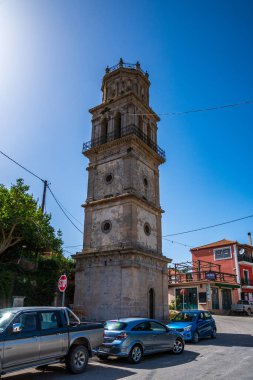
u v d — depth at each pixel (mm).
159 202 29453
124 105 29594
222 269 49625
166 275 26969
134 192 25750
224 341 17578
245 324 28453
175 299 43688
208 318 18938
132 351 11266
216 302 42188
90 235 26547
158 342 12391
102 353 11406
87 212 27562
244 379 8609
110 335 11562
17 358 8266
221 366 10500
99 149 29141
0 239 23375
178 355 12938
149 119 31656
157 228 28188
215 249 51500
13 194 23172
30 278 23219
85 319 23453
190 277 46000
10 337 8266
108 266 24000
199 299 41500
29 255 25719
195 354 13156
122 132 28641
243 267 49250
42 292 23750
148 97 33938
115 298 22734
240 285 46906
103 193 27484
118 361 11703
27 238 23906
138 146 27969
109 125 29953
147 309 23406
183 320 18094
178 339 13477
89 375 9398
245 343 16672
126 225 24531
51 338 9219
